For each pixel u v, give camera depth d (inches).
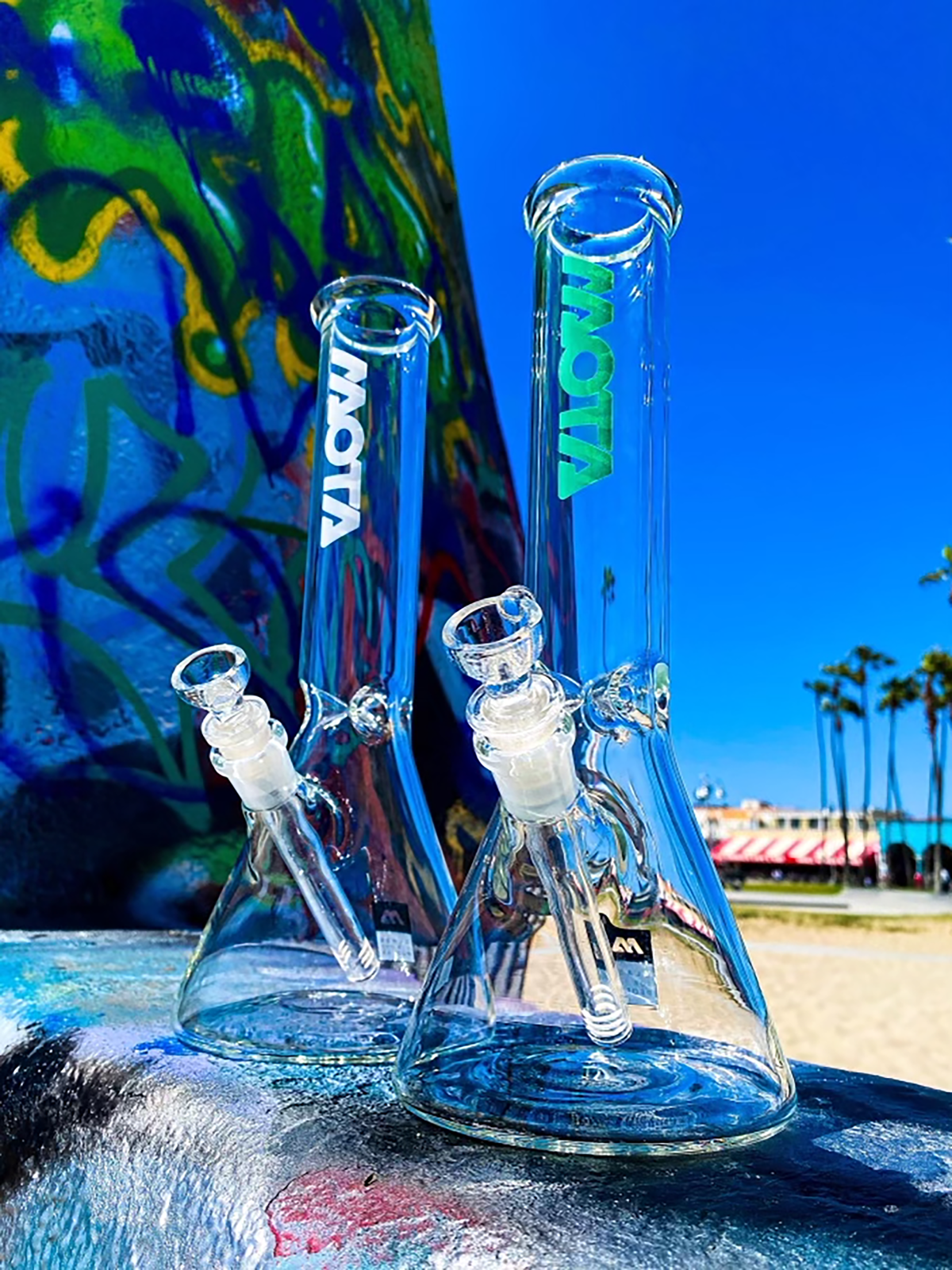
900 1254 12.1
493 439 87.2
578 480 19.4
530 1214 13.2
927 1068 222.1
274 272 69.6
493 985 17.7
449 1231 13.0
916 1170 15.1
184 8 66.9
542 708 16.0
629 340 20.0
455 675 73.3
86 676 58.1
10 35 61.6
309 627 25.7
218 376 65.9
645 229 20.4
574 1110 15.7
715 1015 17.2
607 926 17.1
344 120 76.5
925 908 902.4
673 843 18.1
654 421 19.9
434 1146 15.8
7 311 59.4
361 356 26.8
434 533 74.2
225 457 65.4
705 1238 12.5
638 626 18.8
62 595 58.5
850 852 1418.6
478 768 73.5
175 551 62.4
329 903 21.2
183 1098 18.6
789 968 398.6
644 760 18.4
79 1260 18.4
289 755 22.2
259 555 65.7
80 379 60.9
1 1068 24.5
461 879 68.2
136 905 57.0
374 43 81.3
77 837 55.9
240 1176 15.5
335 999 22.5
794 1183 14.4
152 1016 26.0
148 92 64.9
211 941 23.7
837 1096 20.4
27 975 33.4
